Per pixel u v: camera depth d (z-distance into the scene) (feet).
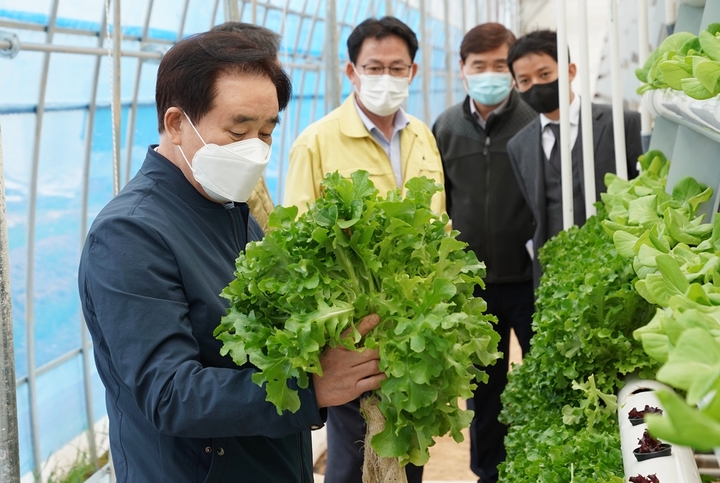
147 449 5.70
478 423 13.05
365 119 10.85
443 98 52.19
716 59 4.73
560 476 5.36
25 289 16.99
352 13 33.32
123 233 5.40
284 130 28.45
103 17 17.04
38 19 15.31
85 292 5.54
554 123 12.31
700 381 2.68
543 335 6.76
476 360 5.55
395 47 10.53
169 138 5.96
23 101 15.75
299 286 4.92
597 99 36.45
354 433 9.91
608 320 6.35
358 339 4.95
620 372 6.42
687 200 6.57
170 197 5.91
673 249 5.46
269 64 5.81
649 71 6.66
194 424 5.04
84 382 19.83
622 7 27.40
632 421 5.47
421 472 9.91
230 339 5.05
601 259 6.98
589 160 10.34
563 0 10.21
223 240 6.20
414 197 5.62
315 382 5.12
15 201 16.38
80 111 17.61
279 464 6.14
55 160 17.42
